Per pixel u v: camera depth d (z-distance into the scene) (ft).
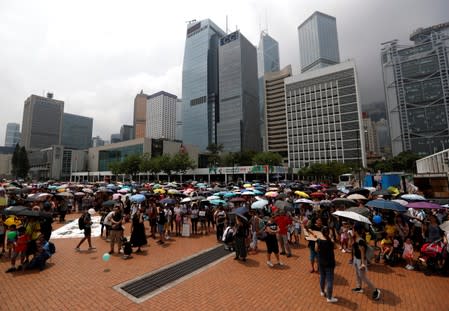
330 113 326.85
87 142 654.53
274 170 200.03
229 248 32.71
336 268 26.05
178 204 45.70
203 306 18.28
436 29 479.82
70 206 64.59
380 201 29.40
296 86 358.43
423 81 443.73
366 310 17.81
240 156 302.25
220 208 39.70
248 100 453.17
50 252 26.84
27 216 27.66
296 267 26.48
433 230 26.45
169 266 26.66
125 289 21.03
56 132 527.40
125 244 29.37
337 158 316.19
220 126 450.71
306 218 33.83
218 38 524.93
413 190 61.31
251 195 56.24
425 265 25.90
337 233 35.47
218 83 498.28
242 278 23.52
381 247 28.09
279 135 396.98
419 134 438.40
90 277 23.57
